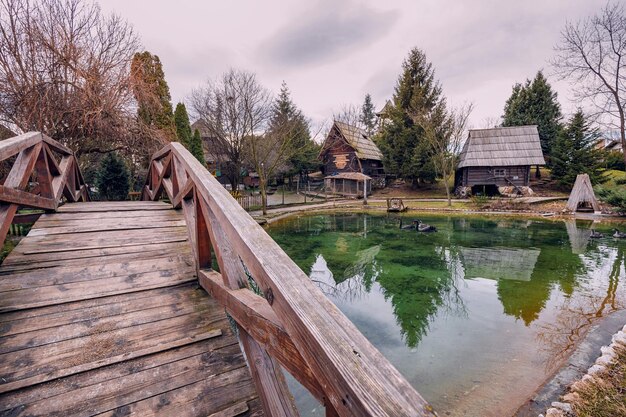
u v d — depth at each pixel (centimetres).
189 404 126
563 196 1928
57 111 721
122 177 1168
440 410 284
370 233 1195
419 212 1722
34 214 386
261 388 118
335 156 2716
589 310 488
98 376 136
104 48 839
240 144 2069
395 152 2511
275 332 94
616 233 1016
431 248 952
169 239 282
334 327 66
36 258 230
